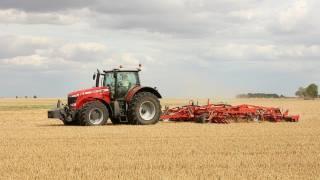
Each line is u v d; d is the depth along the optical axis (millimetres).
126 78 25234
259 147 15430
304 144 16188
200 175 10922
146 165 12141
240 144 16172
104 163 12383
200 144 16219
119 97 25000
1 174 11008
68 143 16578
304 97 130375
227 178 10641
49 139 17859
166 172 11266
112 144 16297
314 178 10656
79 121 24219
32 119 32750
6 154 13945
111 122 27453
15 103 81750
